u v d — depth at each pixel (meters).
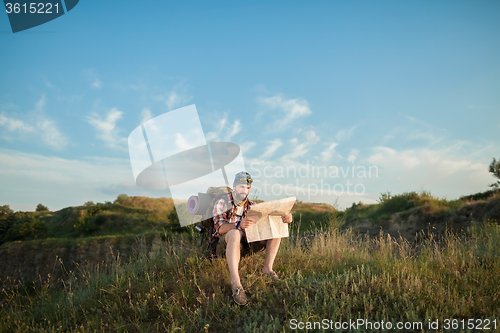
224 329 2.89
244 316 3.02
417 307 2.93
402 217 11.88
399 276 3.74
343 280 3.60
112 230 30.20
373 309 3.05
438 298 3.10
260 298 3.26
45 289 4.21
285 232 3.64
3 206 39.47
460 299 3.12
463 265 4.12
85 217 33.16
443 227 10.31
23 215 39.81
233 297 3.17
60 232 33.84
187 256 4.58
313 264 4.29
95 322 3.24
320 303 3.15
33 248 17.55
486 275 3.71
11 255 17.16
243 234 3.45
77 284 4.33
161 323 3.11
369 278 3.68
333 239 5.20
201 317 3.05
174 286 3.73
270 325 2.75
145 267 4.37
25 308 3.87
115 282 4.06
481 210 10.18
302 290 3.40
